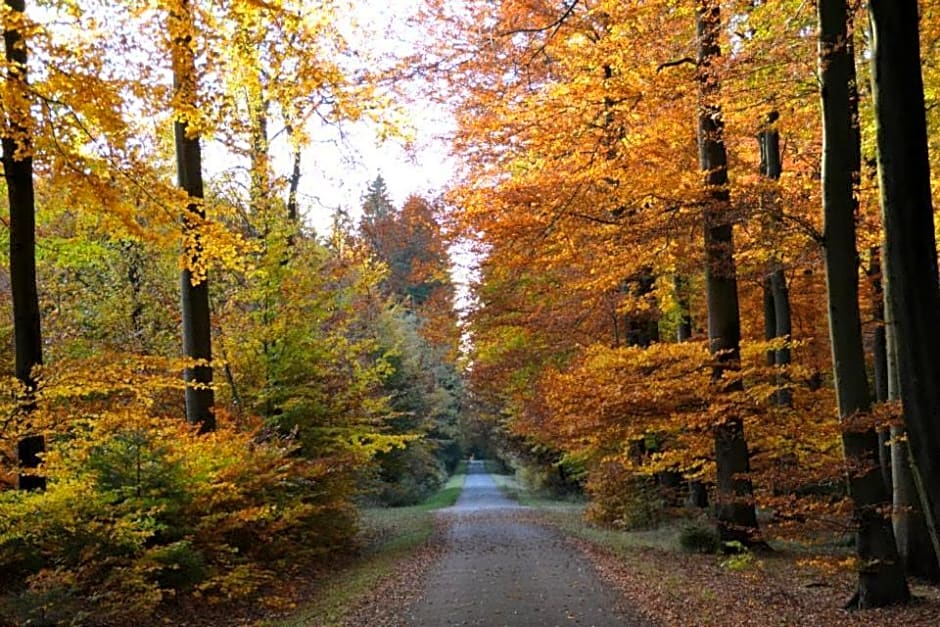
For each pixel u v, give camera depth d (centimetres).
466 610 915
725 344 1297
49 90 786
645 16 1151
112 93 783
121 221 905
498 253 1389
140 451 997
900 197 465
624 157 1213
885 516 847
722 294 1308
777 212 991
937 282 465
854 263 842
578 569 1215
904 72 463
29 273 915
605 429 1362
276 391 1504
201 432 1229
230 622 946
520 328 1934
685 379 1259
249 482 1184
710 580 1069
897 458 1063
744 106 1088
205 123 847
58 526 862
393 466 3362
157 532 993
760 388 1252
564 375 1436
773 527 1028
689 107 1225
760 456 1334
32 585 777
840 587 984
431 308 2141
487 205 1298
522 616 866
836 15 820
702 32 1138
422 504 3588
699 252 1269
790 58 1001
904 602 847
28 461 919
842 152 838
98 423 921
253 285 1545
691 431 1390
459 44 1186
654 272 1480
